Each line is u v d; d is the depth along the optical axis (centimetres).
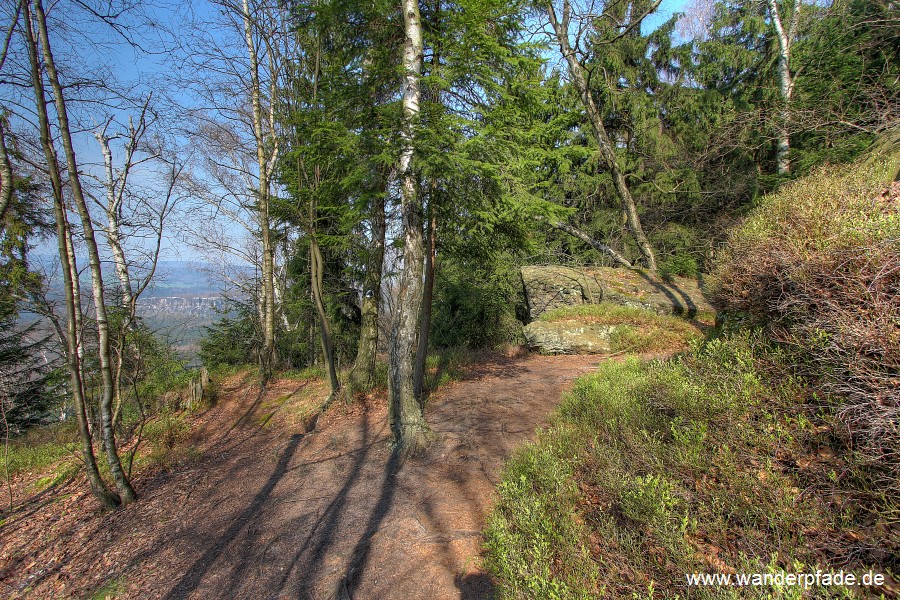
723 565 203
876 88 804
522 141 564
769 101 1325
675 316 1071
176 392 926
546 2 754
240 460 576
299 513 401
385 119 488
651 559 219
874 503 198
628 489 260
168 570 345
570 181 1495
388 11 534
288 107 735
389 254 802
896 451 201
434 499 380
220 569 334
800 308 307
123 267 829
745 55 1502
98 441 736
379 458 498
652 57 1609
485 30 514
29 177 689
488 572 270
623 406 388
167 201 570
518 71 555
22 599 340
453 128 475
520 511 279
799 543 203
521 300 1423
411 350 507
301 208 723
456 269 1317
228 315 1602
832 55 1061
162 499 480
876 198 346
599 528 252
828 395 255
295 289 1205
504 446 465
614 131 1634
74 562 380
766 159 1412
